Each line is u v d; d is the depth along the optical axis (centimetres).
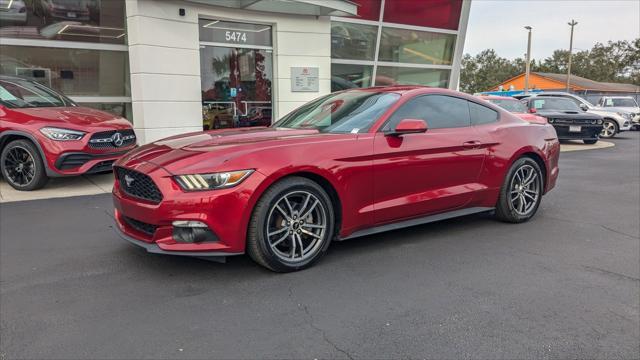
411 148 407
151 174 329
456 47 1401
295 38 1069
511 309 302
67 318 284
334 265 375
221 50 1005
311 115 452
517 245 434
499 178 478
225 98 1024
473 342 261
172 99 929
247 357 244
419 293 324
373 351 251
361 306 303
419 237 455
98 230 467
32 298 311
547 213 564
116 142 682
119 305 301
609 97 2219
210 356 244
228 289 327
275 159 338
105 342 257
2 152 650
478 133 462
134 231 361
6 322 279
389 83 1304
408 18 1284
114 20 931
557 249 424
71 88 916
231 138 377
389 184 397
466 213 463
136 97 905
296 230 356
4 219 507
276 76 1065
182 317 286
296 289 328
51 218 511
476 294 324
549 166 528
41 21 866
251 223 336
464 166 448
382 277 352
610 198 657
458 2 1363
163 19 898
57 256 391
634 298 321
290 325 278
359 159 376
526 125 514
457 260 391
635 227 502
